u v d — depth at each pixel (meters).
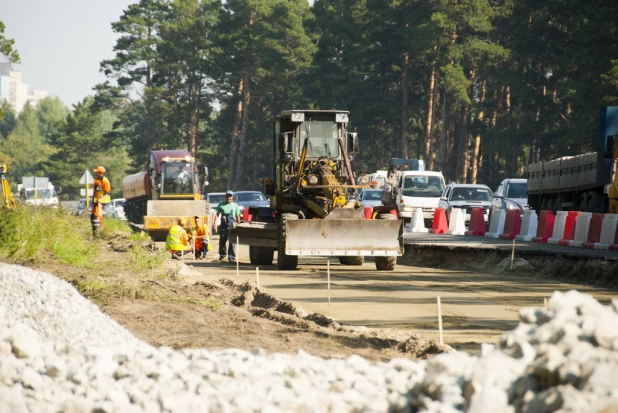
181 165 143.00
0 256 49.78
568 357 15.91
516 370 16.33
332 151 69.88
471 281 57.50
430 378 17.27
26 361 21.83
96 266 52.72
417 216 115.38
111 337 29.12
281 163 70.31
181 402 18.11
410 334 32.97
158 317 35.41
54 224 62.97
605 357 15.53
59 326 28.41
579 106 195.38
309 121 69.88
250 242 70.19
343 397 18.72
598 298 47.28
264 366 21.78
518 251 65.88
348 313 41.38
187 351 24.00
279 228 66.38
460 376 17.05
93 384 19.98
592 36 196.75
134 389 19.41
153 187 144.50
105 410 17.66
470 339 33.47
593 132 192.25
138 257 57.69
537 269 61.59
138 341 29.78
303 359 23.34
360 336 31.67
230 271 65.31
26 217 57.66
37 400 18.88
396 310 42.50
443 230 108.88
